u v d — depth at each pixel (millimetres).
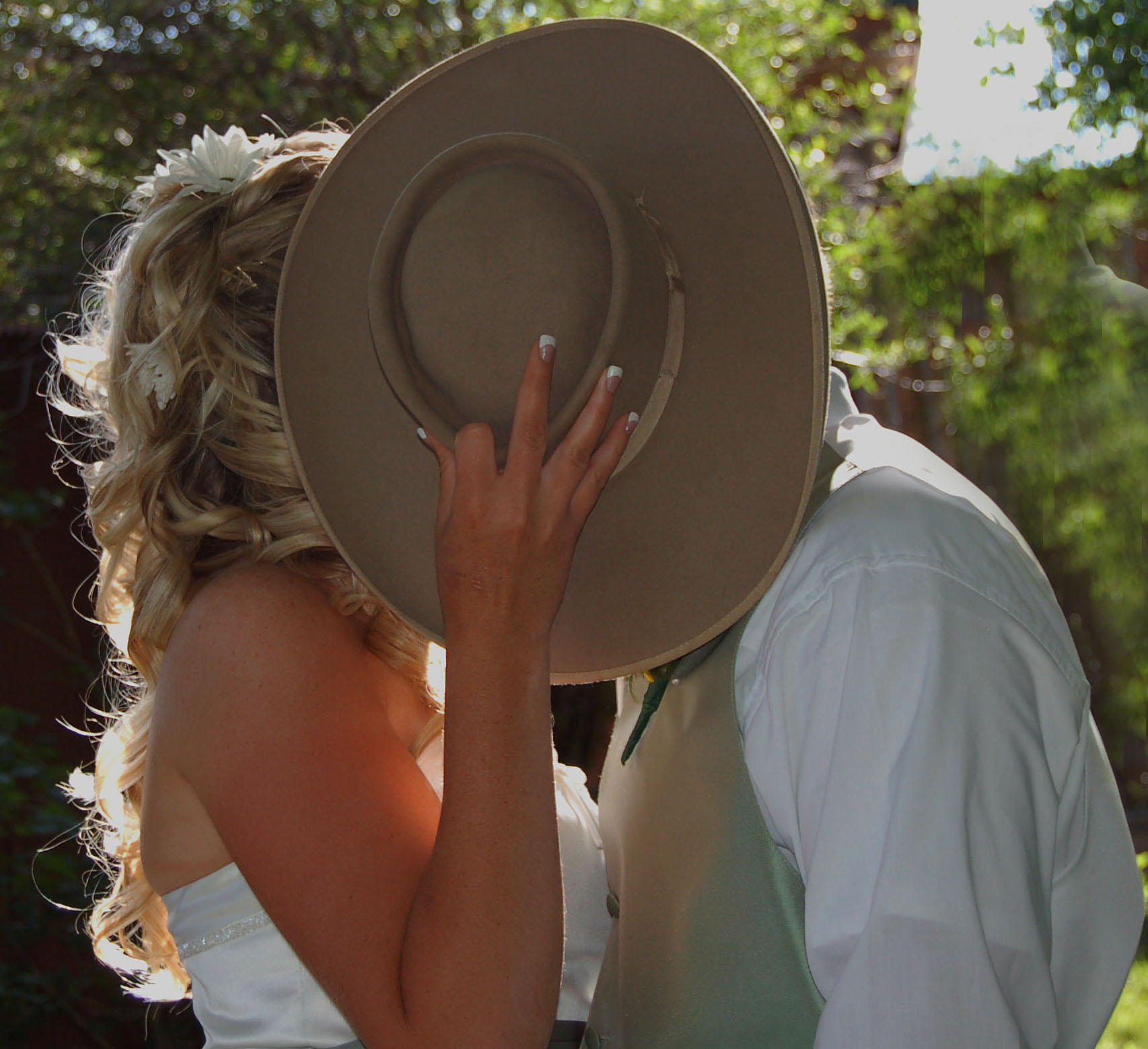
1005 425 6094
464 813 1224
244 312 1558
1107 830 1289
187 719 1387
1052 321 5965
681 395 1325
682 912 1378
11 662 5340
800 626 1239
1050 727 1203
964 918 1089
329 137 1676
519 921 1208
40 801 4441
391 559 1437
